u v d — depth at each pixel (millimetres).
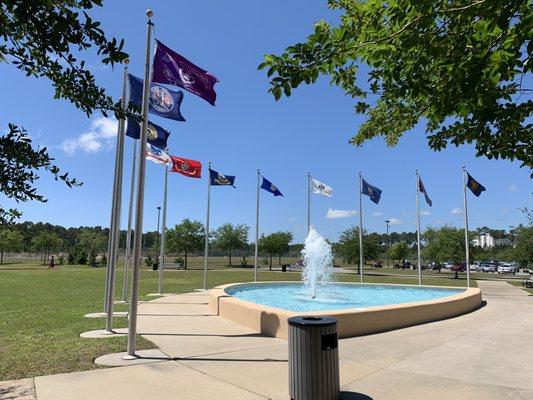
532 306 16703
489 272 71562
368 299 18547
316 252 25312
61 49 2779
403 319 11508
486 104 3500
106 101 3123
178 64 9688
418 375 6938
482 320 12797
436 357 8125
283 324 9531
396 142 5164
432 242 51031
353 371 7156
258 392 6023
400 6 3035
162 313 13172
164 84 9578
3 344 8695
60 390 5965
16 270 41344
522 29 2920
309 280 25078
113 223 10812
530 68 3090
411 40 3178
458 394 6039
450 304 13641
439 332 10688
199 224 58031
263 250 67000
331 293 20922
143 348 8438
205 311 13594
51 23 2662
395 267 74125
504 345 9203
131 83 11141
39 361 7402
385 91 4047
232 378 6621
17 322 11398
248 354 8086
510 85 3693
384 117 4758
